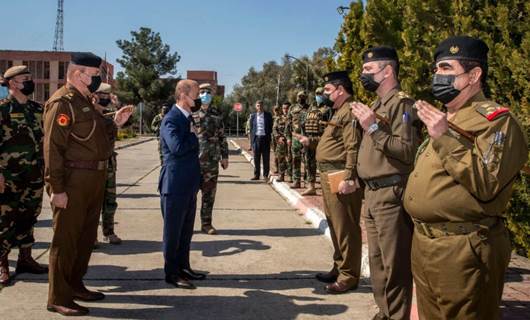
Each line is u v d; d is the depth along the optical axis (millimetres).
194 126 5164
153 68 56375
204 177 7480
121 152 25875
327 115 9992
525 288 4926
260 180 14508
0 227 5133
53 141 4184
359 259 5102
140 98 56875
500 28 5656
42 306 4621
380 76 3887
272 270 5812
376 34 8516
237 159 22562
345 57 11508
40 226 7938
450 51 2764
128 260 6141
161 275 5578
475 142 2582
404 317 3873
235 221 8508
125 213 9102
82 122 4340
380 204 3844
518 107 5465
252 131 14414
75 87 4426
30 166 5301
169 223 5066
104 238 7027
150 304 4730
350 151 4531
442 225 2719
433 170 2734
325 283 5383
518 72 5309
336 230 5035
